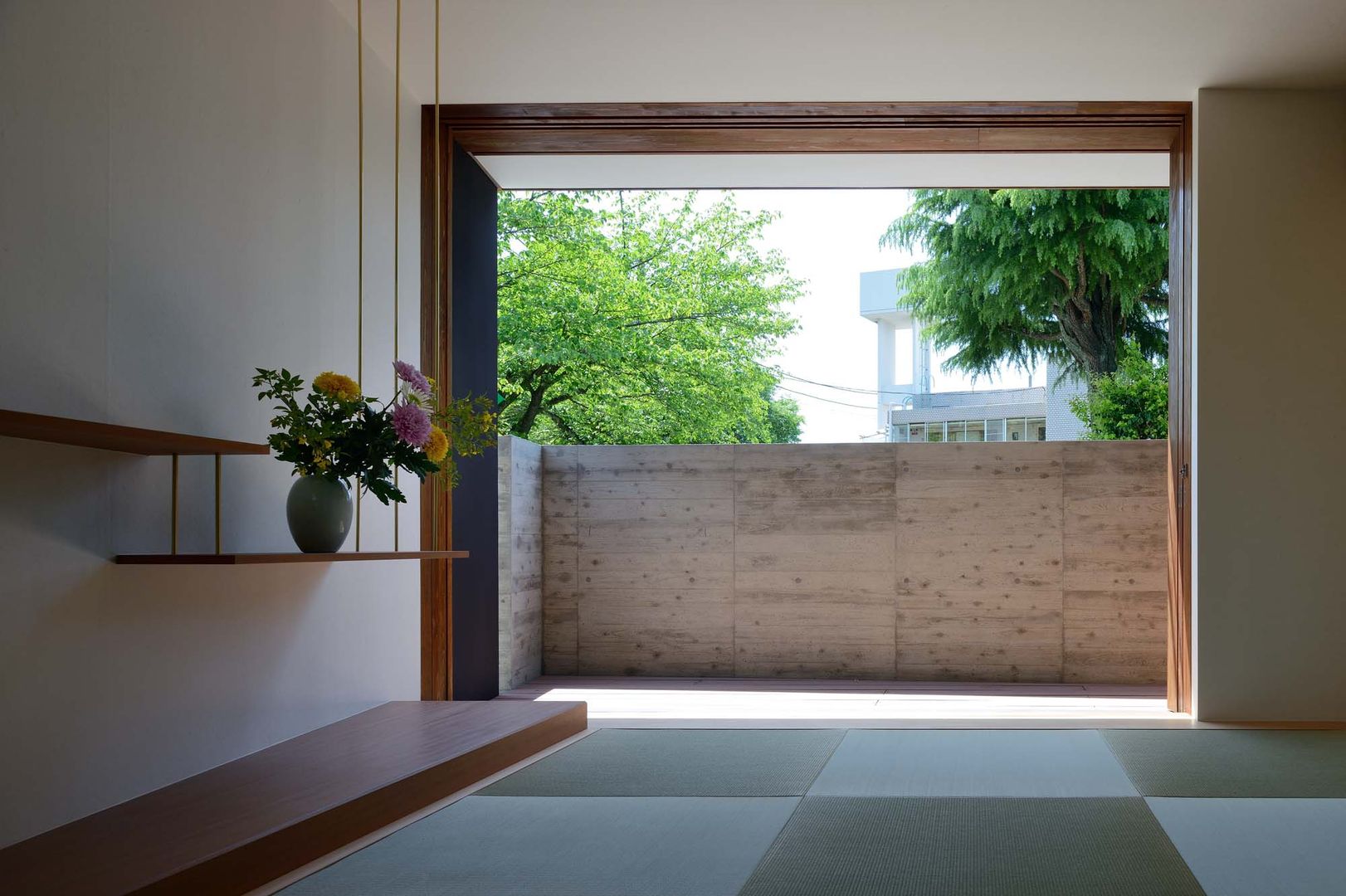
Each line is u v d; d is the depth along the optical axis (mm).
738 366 14359
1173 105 5031
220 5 3354
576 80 4859
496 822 2939
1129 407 8664
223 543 3316
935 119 5191
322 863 2598
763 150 5547
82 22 2721
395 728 3824
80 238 2705
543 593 6512
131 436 2502
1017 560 6191
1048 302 12812
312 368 3949
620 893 2346
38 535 2576
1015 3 4152
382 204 4605
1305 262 4777
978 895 2316
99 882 2174
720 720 4641
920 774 3516
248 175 3510
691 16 4258
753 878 2436
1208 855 2609
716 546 6410
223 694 3287
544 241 12977
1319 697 4680
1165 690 5809
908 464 6289
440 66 4715
